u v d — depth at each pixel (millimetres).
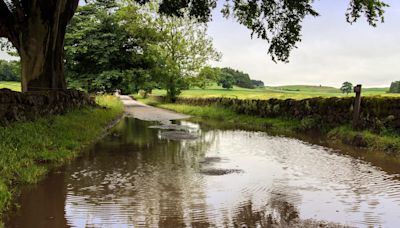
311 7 15203
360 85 14258
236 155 11070
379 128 13211
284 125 19266
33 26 15062
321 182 7926
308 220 5676
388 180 8125
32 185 7355
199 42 43125
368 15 14570
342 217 5824
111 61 37125
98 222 5527
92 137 13609
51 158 9352
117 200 6523
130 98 75250
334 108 16391
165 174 8469
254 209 6148
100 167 9102
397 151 11492
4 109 10219
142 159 10203
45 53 15500
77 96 19453
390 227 5453
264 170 9039
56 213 5863
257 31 16328
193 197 6754
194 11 15195
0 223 5312
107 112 22688
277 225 5457
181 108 35531
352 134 13734
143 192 7016
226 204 6383
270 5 15766
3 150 8172
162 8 15156
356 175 8562
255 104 24078
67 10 17234
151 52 38594
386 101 13438
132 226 5395
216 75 44000
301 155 11164
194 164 9633
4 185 6512
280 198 6766
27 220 5566
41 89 15359
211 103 32594
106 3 39688
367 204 6473
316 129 17062
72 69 37250
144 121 23500
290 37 15836
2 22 15055
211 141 14109
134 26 37781
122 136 15141
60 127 12383
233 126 20844
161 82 41906
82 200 6496
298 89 109875
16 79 58719
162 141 13820
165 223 5512
